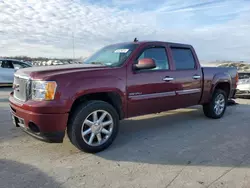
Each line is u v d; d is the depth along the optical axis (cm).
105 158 349
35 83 330
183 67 509
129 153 370
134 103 415
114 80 379
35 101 326
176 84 484
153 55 455
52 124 323
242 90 1137
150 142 423
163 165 329
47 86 321
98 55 484
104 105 369
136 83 411
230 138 453
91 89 351
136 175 299
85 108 348
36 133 333
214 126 540
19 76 370
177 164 333
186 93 510
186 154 369
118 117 394
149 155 363
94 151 366
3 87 1219
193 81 523
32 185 271
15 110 359
